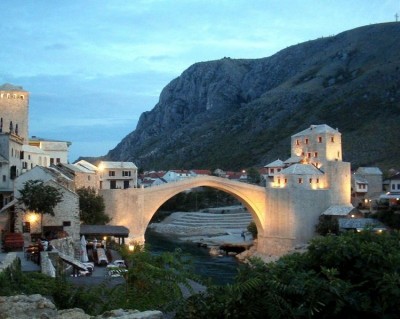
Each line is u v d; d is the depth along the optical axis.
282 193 103.56
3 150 73.25
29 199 57.03
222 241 121.88
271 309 12.68
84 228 70.88
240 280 14.30
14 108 97.25
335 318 13.30
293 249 97.06
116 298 18.73
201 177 99.75
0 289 24.81
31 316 16.56
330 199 106.31
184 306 14.42
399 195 109.44
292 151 124.06
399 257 13.95
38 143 103.62
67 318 15.97
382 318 12.85
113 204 89.75
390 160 183.25
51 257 39.28
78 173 92.31
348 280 13.74
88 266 45.38
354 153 198.38
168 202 184.25
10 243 50.97
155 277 19.06
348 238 14.94
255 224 116.06
